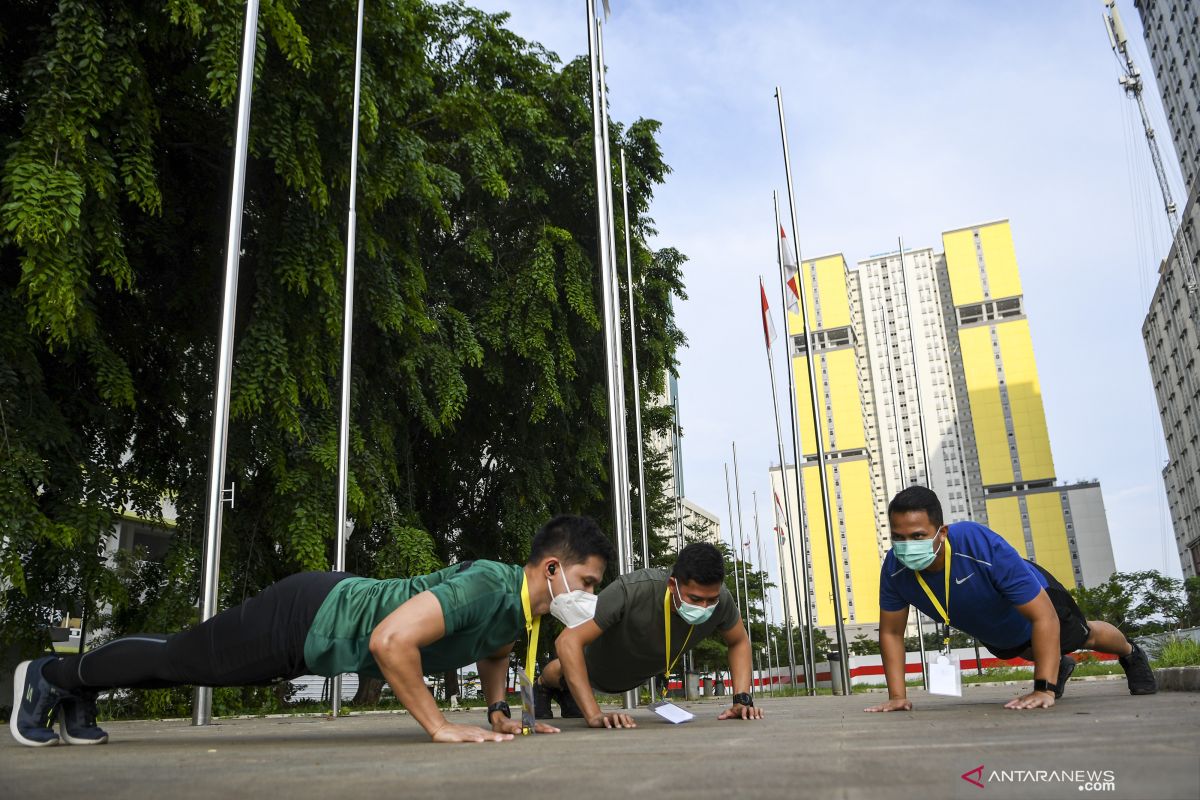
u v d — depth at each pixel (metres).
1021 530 106.44
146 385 10.23
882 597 3.89
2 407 7.38
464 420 15.98
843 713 4.03
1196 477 75.75
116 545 16.95
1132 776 1.30
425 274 14.23
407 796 1.30
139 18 8.08
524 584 2.82
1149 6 76.50
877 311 109.31
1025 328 111.44
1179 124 72.12
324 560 9.13
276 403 9.13
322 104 9.52
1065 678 4.28
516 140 16.27
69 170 6.96
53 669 2.87
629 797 1.22
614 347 6.52
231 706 9.20
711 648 28.92
